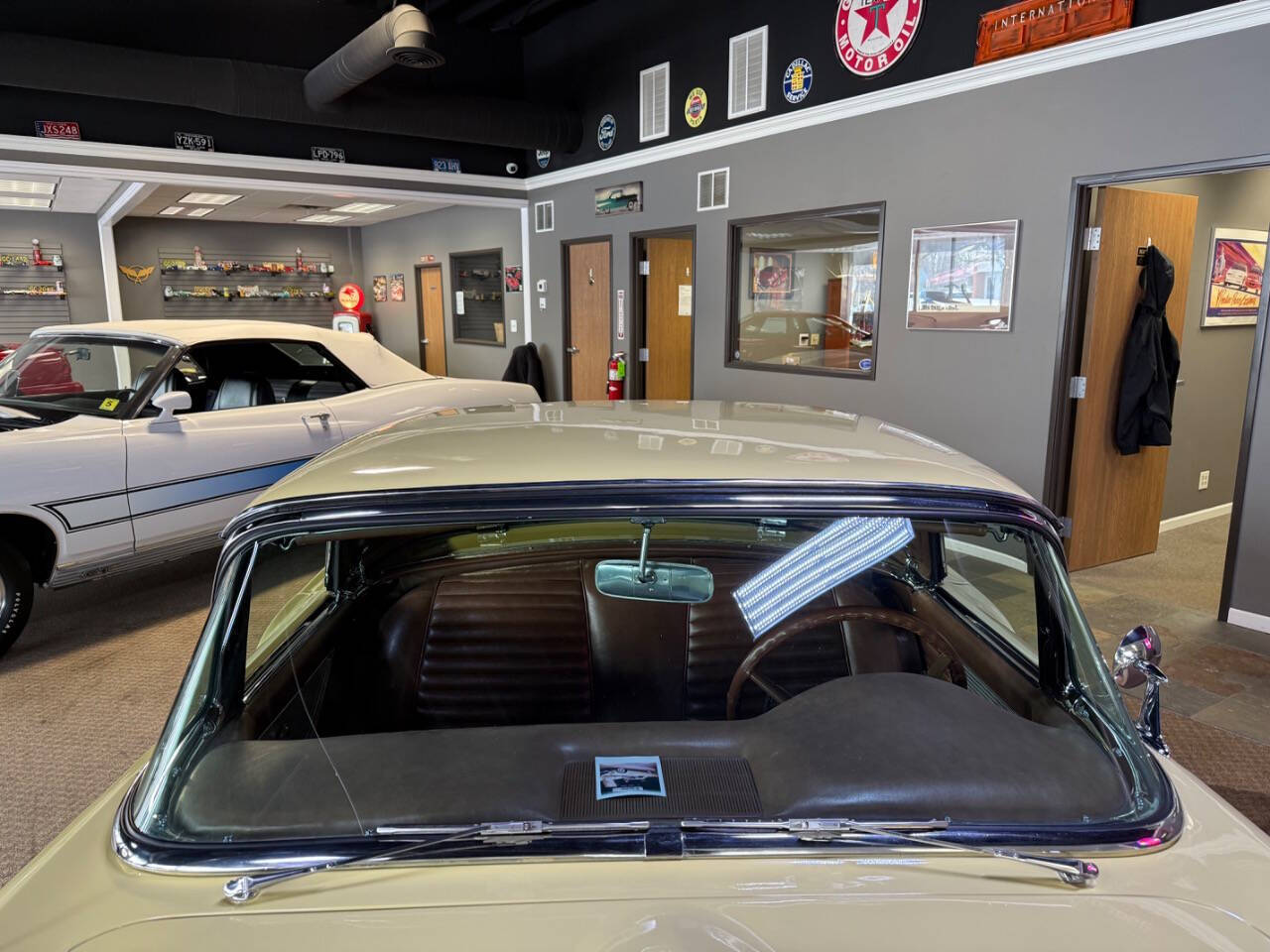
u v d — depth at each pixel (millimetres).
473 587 1872
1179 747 2910
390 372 4973
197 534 3943
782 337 6332
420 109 7086
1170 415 4758
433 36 5473
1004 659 1481
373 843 1021
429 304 11984
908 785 1104
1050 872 1011
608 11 7539
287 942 906
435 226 11352
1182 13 3807
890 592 1785
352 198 8742
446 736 1232
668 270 8000
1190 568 4910
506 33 8680
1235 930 933
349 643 1725
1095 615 4148
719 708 1854
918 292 5156
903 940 910
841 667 1732
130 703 3168
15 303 11102
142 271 12031
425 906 950
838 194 5621
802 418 1714
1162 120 3908
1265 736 2984
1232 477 6133
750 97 6219
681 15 6758
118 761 2773
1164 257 4582
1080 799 1101
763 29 6020
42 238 11141
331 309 13695
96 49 5840
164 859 1007
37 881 1000
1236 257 5504
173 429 3826
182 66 6137
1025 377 4645
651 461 1336
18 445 3334
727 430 1566
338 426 4449
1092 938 918
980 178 4730
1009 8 4461
